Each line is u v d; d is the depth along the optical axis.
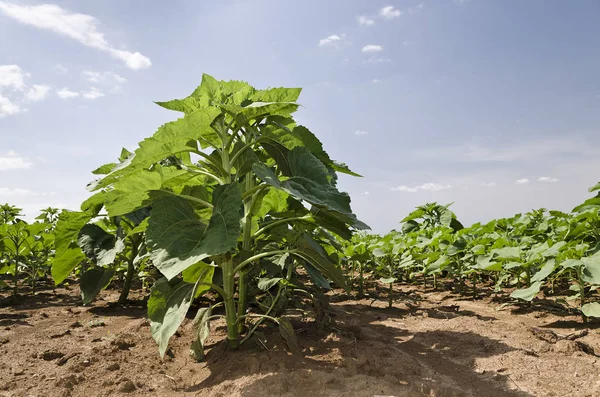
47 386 3.20
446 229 7.57
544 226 7.91
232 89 4.05
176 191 4.15
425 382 3.04
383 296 6.65
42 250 7.68
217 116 3.29
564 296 6.00
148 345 4.16
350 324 4.69
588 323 4.54
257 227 4.32
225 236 2.83
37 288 7.93
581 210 6.11
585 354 3.57
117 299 6.66
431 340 4.16
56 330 4.82
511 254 5.47
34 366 3.66
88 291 5.88
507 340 4.00
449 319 4.98
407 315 5.31
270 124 3.87
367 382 2.94
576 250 4.75
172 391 3.12
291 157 3.61
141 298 6.69
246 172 3.76
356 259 6.18
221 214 3.03
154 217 3.09
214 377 3.27
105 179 3.36
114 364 3.56
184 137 3.23
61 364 3.71
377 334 4.41
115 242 5.63
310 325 4.52
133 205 3.68
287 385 2.89
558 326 4.55
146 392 3.10
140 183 3.46
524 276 6.39
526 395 2.86
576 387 2.95
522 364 3.38
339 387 2.87
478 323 4.65
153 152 3.24
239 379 3.07
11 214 9.77
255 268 4.18
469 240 7.27
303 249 3.91
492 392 2.93
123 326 4.95
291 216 4.59
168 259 2.83
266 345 3.82
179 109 3.63
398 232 11.27
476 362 3.51
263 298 4.90
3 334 4.68
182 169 3.59
